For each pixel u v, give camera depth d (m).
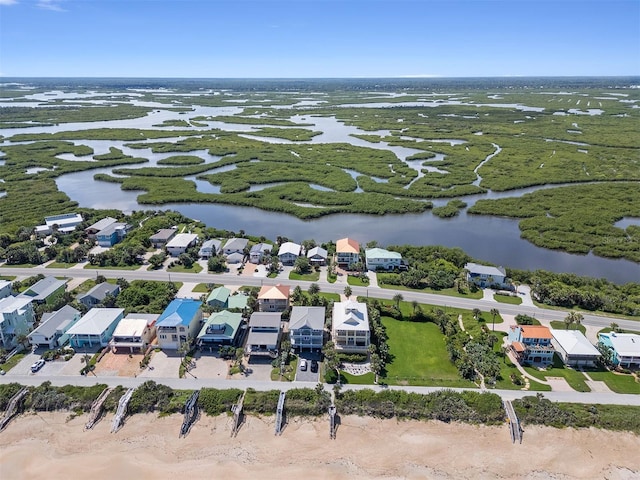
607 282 124.19
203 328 95.56
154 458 70.81
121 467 69.25
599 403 80.12
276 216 184.88
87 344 95.19
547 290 114.75
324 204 193.50
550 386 84.19
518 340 93.38
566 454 71.69
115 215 175.75
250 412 78.75
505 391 82.75
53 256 139.25
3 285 110.62
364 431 75.94
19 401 79.75
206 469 68.94
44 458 71.00
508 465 70.00
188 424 76.31
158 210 188.25
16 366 89.00
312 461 70.44
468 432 75.62
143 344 93.94
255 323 94.88
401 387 84.19
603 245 151.62
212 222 177.75
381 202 192.62
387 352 92.81
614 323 101.75
